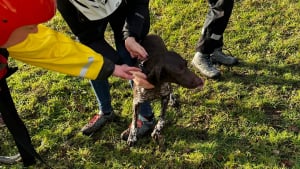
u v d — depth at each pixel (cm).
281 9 422
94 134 334
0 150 328
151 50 248
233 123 328
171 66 237
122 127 337
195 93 354
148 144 320
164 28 423
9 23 151
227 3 327
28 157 250
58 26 446
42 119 350
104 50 269
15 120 224
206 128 327
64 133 337
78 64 202
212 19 339
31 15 150
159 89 266
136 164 310
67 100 364
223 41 399
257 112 333
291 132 317
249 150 308
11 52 190
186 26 422
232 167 299
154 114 341
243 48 391
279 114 331
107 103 325
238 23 414
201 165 303
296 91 347
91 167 312
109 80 373
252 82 359
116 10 264
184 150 313
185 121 334
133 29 256
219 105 343
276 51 383
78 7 245
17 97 372
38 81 384
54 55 197
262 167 296
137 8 262
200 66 369
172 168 304
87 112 353
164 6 447
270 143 311
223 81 363
